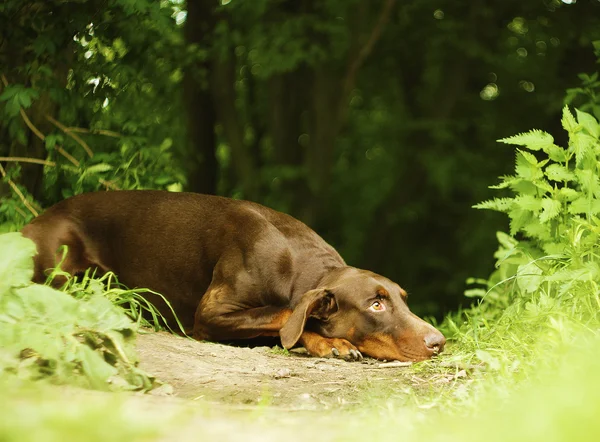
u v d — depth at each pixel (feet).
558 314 16.85
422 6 54.13
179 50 30.32
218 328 20.25
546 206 20.21
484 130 64.54
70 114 25.44
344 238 70.38
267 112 59.41
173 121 36.58
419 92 65.10
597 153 20.72
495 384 13.51
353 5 49.90
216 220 21.50
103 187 25.43
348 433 9.46
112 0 24.02
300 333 18.35
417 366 16.97
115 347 13.66
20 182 25.03
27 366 12.75
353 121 68.08
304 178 54.29
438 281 64.80
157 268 21.58
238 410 11.73
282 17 47.47
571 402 8.97
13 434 7.73
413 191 62.90
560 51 53.16
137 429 8.44
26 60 24.70
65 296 13.87
